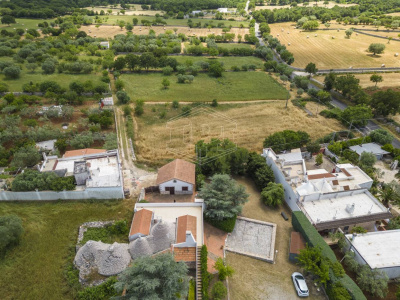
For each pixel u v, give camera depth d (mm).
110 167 68062
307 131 96688
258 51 180000
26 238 51969
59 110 97750
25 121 89000
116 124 97125
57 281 45125
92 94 117500
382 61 171375
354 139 84875
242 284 46562
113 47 175500
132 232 51031
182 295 38656
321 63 170000
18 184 59375
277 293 45406
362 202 58875
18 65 140125
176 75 147625
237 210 55938
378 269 44781
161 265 37844
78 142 78812
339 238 50750
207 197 57562
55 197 61188
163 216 56281
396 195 60156
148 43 184500
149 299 34875
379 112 108000
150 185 67812
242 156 70438
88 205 60438
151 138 90062
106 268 45469
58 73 141250
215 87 133500
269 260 50438
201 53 179375
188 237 47812
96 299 41969
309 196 58469
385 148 81312
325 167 75062
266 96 125125
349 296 41438
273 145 77500
